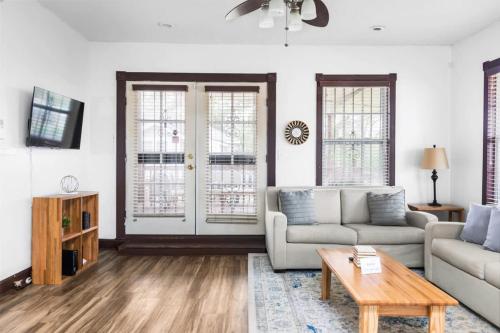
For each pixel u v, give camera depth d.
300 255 3.99
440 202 5.16
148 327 2.62
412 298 2.17
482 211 3.33
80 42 4.79
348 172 5.12
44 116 3.70
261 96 5.11
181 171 5.09
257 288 3.45
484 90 4.44
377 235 4.00
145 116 5.08
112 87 5.05
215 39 4.92
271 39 4.89
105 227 5.07
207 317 2.80
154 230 5.09
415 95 5.10
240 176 5.10
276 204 4.68
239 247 4.80
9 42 3.37
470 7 3.88
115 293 3.32
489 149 4.39
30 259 3.63
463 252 3.00
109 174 5.05
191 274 3.92
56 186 4.16
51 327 2.61
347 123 5.12
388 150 5.15
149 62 5.08
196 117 5.09
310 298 3.19
